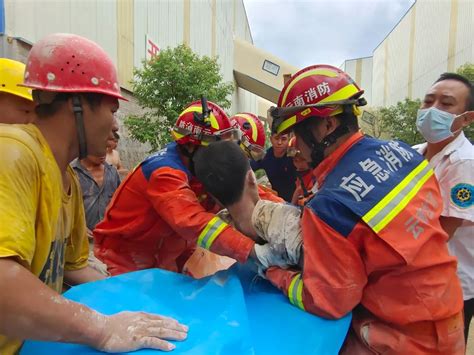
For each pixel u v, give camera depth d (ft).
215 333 3.75
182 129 7.02
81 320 3.51
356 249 4.40
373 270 4.53
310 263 4.46
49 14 19.07
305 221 4.60
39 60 4.19
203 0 51.16
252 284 5.29
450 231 7.73
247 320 4.11
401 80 87.30
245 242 5.20
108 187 13.21
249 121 11.98
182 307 4.48
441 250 4.79
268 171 14.48
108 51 25.46
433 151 8.79
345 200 4.43
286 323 4.47
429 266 4.53
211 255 7.78
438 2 67.36
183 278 5.22
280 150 13.85
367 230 4.34
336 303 4.38
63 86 4.13
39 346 3.94
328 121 5.01
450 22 62.59
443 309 4.57
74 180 5.25
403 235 4.41
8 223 3.39
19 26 16.97
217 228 5.49
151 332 3.78
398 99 89.04
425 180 4.96
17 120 8.29
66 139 4.35
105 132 4.46
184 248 8.21
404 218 4.46
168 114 24.17
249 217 5.34
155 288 4.90
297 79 5.10
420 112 8.71
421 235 4.52
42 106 4.29
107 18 25.22
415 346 4.62
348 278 4.36
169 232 7.69
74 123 4.32
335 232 4.37
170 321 4.00
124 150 27.99
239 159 5.28
